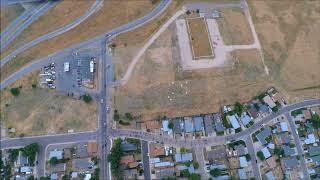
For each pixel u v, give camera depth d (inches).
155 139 4707.2
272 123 4768.7
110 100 4904.0
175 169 4574.3
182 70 5024.6
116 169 4525.1
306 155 4628.4
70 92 4958.2
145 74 5027.1
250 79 4980.3
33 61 5172.2
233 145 4645.7
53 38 5300.2
